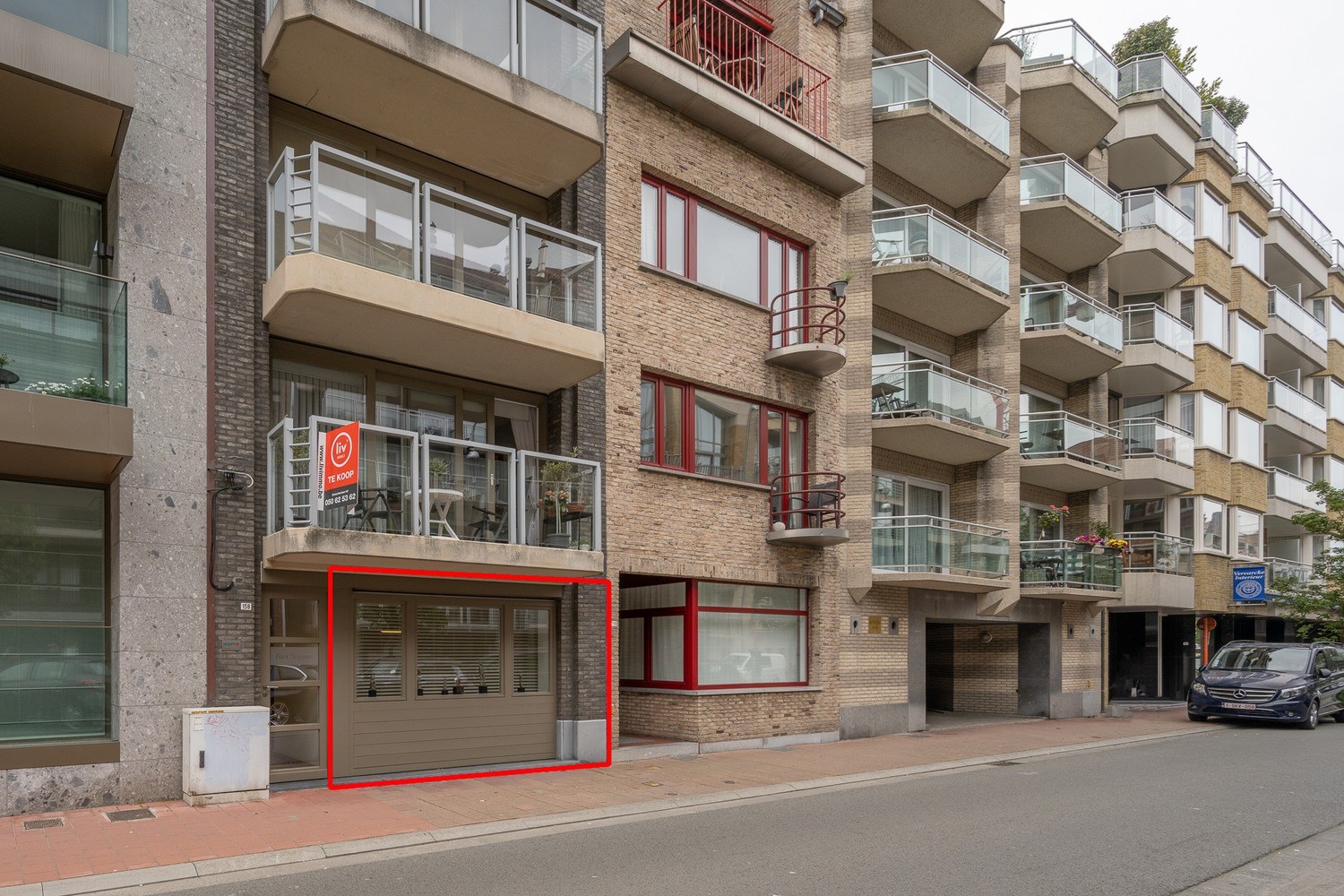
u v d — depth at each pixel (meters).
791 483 15.70
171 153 9.64
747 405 15.16
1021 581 20.05
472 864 7.17
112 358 8.77
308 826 8.09
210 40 9.99
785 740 14.72
